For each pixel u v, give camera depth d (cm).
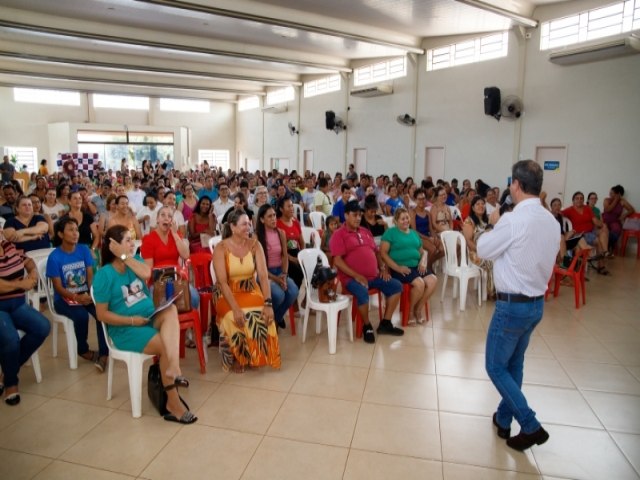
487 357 240
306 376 321
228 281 333
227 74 1416
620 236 780
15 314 295
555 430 257
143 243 352
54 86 1636
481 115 1000
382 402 286
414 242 429
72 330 328
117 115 1884
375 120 1294
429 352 364
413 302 424
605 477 218
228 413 273
